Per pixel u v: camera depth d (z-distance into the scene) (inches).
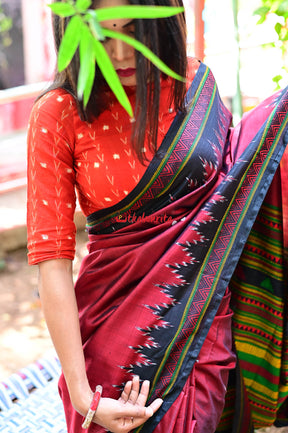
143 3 58.0
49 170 65.4
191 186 69.1
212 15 193.3
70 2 40.9
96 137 66.1
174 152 67.6
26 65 276.7
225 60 193.8
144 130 60.6
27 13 266.7
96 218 71.0
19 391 102.0
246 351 85.3
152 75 59.9
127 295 70.6
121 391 69.8
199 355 72.6
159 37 62.7
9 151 218.5
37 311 168.1
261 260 81.7
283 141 72.8
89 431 70.4
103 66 40.3
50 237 65.5
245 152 71.9
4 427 95.0
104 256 71.3
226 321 76.0
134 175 66.8
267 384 85.8
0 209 199.5
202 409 71.6
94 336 71.6
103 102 64.4
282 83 117.6
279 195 78.1
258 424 90.1
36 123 65.4
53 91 66.0
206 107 71.8
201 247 69.8
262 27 147.6
